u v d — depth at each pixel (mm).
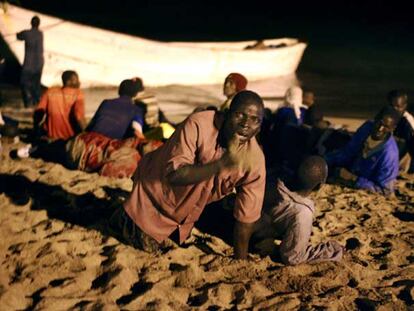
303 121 7418
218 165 3506
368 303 3750
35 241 4254
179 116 10391
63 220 4707
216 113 3699
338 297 3809
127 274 3857
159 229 4121
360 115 11086
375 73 15555
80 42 12273
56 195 5203
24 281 3719
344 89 13508
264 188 3998
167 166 3645
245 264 4160
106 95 12117
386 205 5707
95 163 5832
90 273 3875
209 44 14336
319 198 5762
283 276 4051
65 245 4188
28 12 11805
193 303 3689
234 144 3494
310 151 6668
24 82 10398
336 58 17531
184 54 13016
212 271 4039
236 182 3885
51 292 3609
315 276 4086
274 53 14039
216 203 4863
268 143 6906
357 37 22047
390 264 4363
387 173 6000
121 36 12484
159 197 3994
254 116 3422
